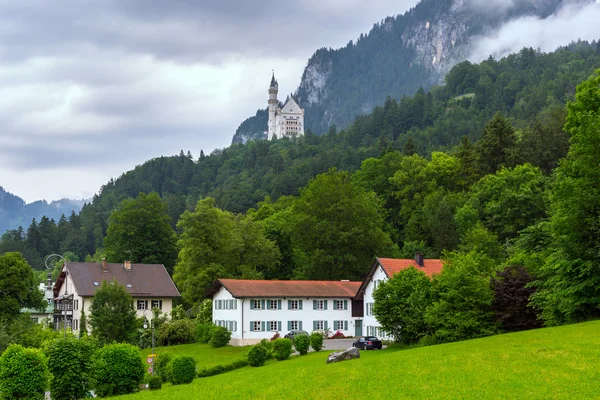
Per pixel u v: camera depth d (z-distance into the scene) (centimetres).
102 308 7769
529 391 3083
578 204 5059
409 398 3145
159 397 3912
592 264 4984
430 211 11681
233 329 9144
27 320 8188
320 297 9331
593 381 3167
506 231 9994
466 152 13750
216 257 10744
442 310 5884
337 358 5047
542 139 13062
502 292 5775
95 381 4303
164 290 10362
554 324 5341
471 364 3794
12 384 3803
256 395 3578
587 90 5747
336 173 12269
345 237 10719
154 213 12375
